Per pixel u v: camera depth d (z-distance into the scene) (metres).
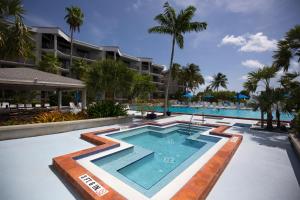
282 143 6.58
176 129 9.77
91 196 2.58
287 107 7.88
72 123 8.11
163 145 7.10
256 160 4.75
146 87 16.02
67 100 22.75
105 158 4.66
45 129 7.14
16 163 4.18
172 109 25.77
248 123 11.62
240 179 3.61
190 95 29.94
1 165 4.05
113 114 10.77
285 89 8.42
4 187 3.09
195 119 13.39
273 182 3.50
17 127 6.37
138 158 4.97
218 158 4.27
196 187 2.83
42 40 29.69
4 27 8.29
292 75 8.65
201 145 6.90
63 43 32.81
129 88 11.51
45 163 4.22
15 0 8.05
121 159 4.87
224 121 12.54
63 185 3.20
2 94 21.73
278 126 9.32
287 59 8.23
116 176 3.76
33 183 3.25
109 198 2.52
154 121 12.05
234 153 5.33
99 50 37.97
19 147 5.44
